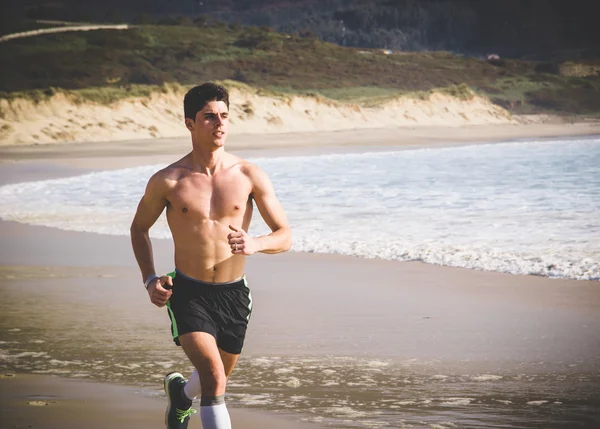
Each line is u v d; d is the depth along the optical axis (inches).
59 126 4441.4
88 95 4849.9
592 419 370.3
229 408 389.4
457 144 3688.5
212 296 317.7
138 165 2442.2
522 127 6072.8
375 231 1039.0
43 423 364.2
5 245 983.0
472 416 375.2
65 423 363.9
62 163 2568.9
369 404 394.6
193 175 319.9
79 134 4436.5
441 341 519.5
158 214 329.4
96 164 2502.5
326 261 846.5
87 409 385.1
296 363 473.1
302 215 1215.6
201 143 318.7
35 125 4360.2
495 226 1050.1
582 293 663.8
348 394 411.5
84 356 489.7
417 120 6343.5
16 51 7519.7
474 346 506.3
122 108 4869.6
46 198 1542.8
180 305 316.8
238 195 318.7
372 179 1817.2
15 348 509.7
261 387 425.7
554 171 1982.0
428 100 6668.3
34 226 1165.1
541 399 401.4
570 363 465.7
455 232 1010.1
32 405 391.9
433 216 1167.6
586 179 1729.8
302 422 367.2
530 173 1929.1
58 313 613.0
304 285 719.1
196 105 316.2
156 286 312.0
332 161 2532.0
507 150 3102.9
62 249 949.8
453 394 410.3
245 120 5260.8
